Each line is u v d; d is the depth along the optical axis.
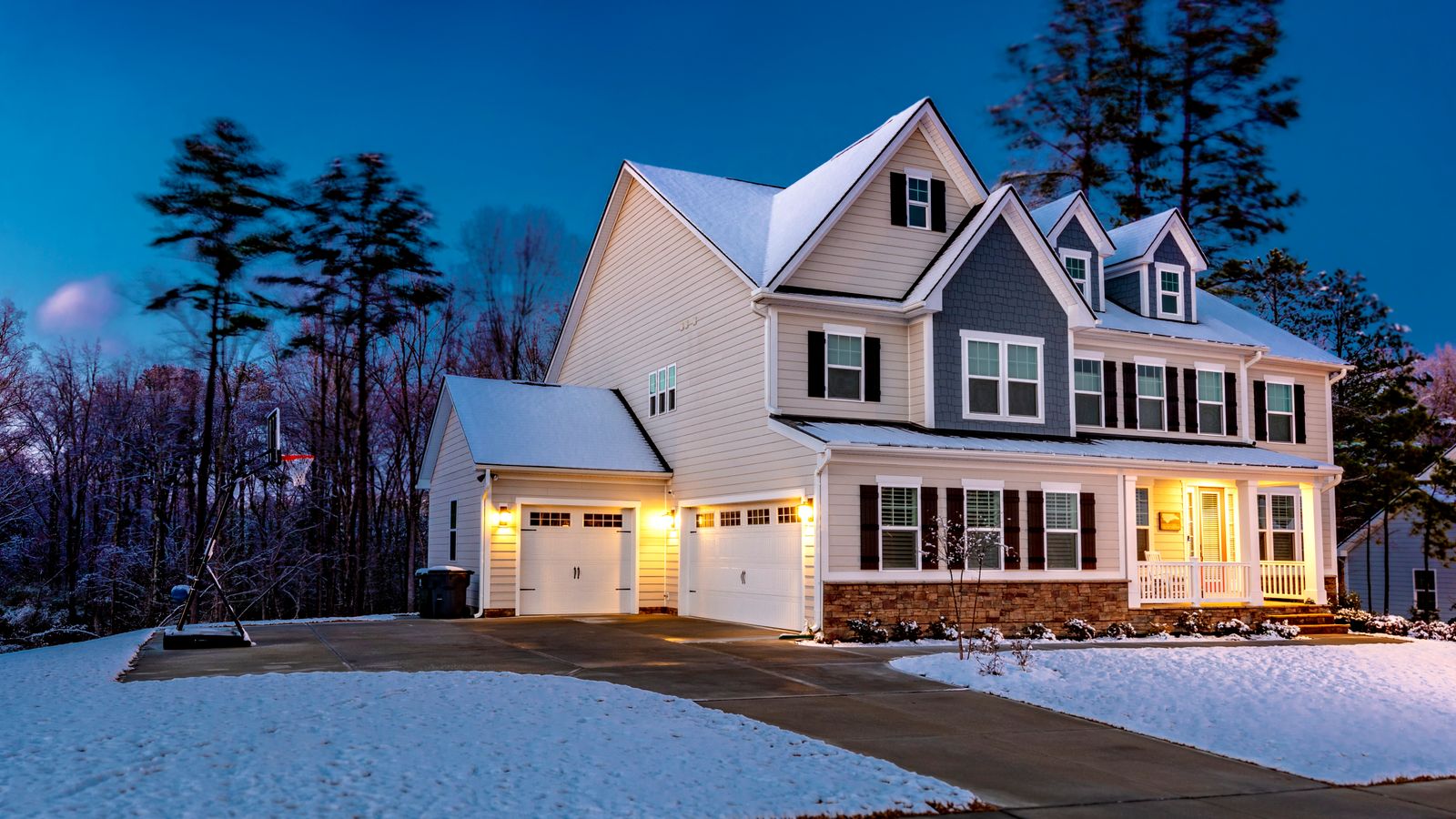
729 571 23.48
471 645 18.20
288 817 7.28
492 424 25.83
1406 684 15.97
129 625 38.75
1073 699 13.85
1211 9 40.31
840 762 9.76
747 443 22.48
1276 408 28.39
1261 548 26.08
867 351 22.73
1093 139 42.44
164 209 35.19
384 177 38.28
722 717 11.51
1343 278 44.31
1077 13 41.94
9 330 38.53
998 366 23.17
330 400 43.09
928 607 20.33
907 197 23.66
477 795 7.98
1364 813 9.42
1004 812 8.75
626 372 29.06
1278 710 13.69
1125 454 22.84
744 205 27.05
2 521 38.03
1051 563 21.70
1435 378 57.72
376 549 42.72
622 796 8.16
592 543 25.67
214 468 39.28
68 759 8.61
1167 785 9.96
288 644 18.31
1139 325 26.53
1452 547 28.89
